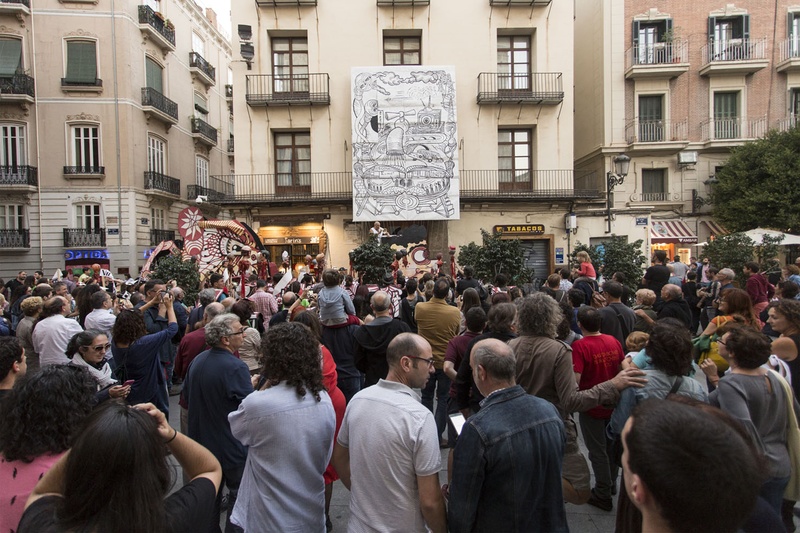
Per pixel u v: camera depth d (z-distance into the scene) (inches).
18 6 818.8
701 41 807.1
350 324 204.4
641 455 47.3
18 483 74.4
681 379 111.5
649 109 813.2
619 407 114.7
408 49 759.7
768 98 810.2
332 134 741.3
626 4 803.4
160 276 412.8
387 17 741.3
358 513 89.0
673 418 47.7
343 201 725.3
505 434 84.1
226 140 1300.4
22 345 114.1
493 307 161.6
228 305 212.7
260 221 743.7
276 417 97.5
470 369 152.9
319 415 102.0
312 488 100.0
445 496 127.9
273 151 751.1
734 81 806.5
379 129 707.4
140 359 164.7
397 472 87.3
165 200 970.1
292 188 754.8
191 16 1110.4
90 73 849.5
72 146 850.8
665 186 815.7
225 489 159.6
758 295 269.7
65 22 846.5
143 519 53.1
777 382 106.3
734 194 754.8
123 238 856.9
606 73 806.5
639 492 48.8
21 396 77.9
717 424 46.8
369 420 90.4
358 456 90.0
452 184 713.6
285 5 732.7
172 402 272.2
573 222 724.0
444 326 201.3
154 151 944.3
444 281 206.8
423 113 711.1
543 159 754.2
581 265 348.2
